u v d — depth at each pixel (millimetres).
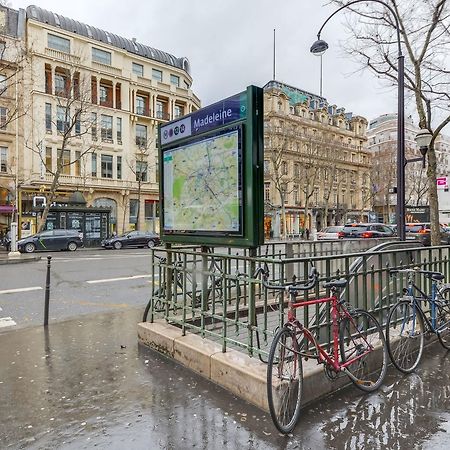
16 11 33188
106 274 12586
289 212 51656
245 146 3881
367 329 3914
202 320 4344
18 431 2955
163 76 43938
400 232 9117
